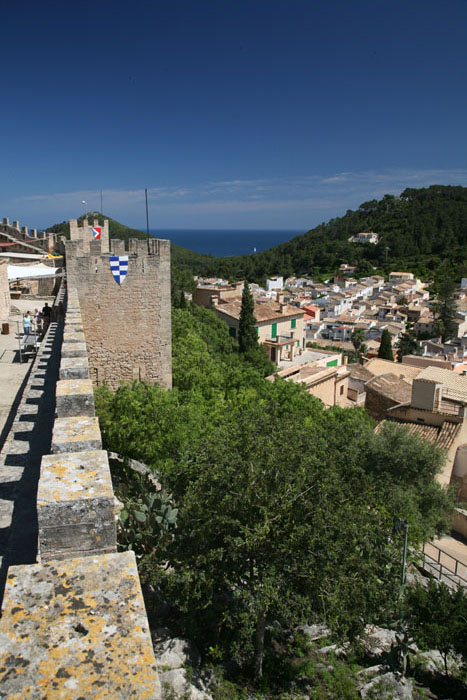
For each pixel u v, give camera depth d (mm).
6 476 7031
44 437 8438
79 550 4422
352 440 17234
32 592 2799
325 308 138000
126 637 2525
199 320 52562
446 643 12367
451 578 18297
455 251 192500
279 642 13242
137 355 22062
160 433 17125
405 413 28594
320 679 11977
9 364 17312
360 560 11500
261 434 12281
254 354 43500
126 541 12008
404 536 14281
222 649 11930
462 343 104625
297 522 11156
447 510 20062
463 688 12484
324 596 10898
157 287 21688
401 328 118500
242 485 11188
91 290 20812
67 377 8211
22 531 5668
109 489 4453
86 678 2295
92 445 5555
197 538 11688
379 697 11516
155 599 12227
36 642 2479
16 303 31094
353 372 48625
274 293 138500
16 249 38000
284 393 25219
